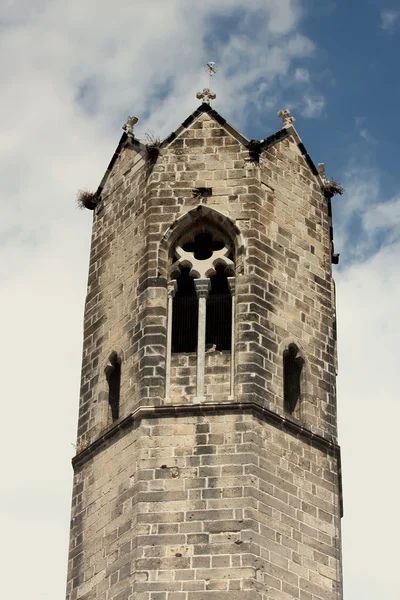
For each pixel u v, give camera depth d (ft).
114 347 193.06
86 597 177.58
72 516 185.88
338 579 177.78
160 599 169.17
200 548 171.63
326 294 198.49
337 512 182.39
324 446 185.68
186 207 196.44
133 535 174.40
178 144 201.46
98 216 208.44
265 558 172.04
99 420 189.67
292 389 189.57
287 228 198.39
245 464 176.35
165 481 176.76
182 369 186.39
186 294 192.95
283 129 205.57
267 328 188.24
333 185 207.82
